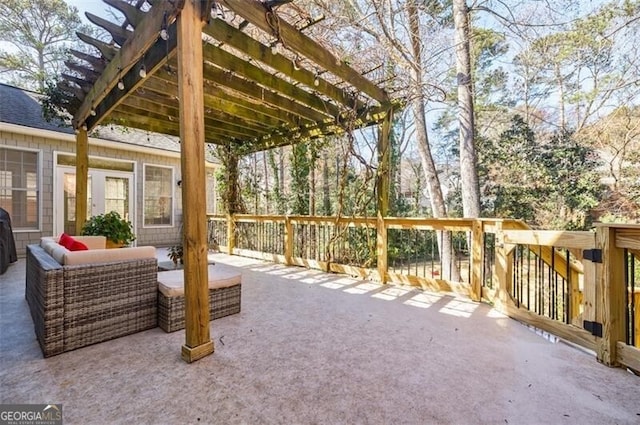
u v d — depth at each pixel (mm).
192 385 1760
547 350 2268
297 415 1510
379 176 4398
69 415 1485
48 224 6344
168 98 4125
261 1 2484
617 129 7129
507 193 8234
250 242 6613
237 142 6531
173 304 2543
